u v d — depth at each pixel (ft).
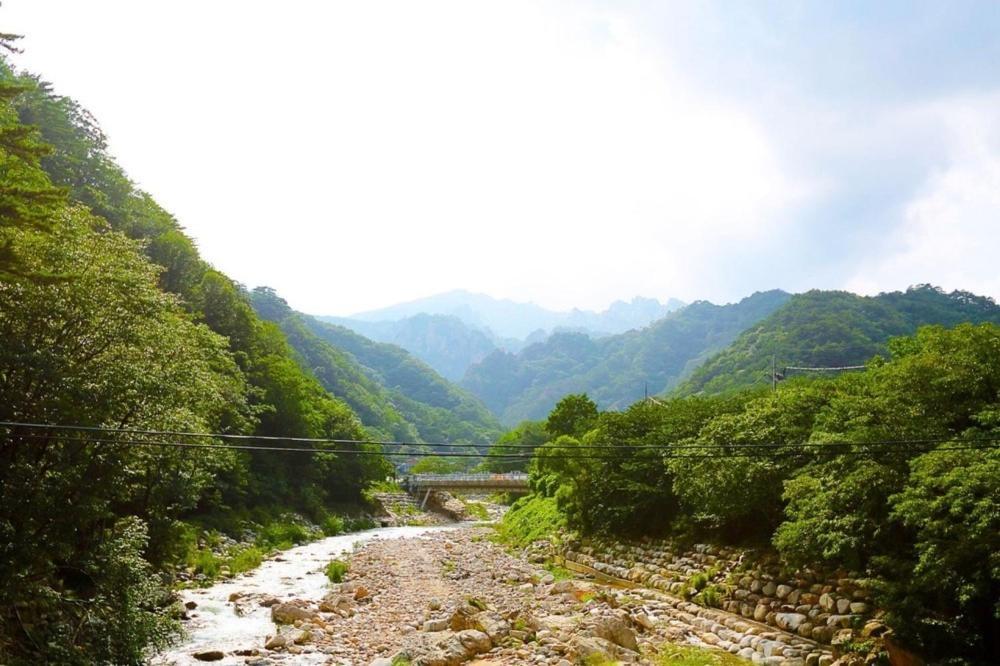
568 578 118.21
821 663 65.82
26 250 56.29
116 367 58.13
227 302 239.50
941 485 57.88
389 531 214.90
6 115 72.90
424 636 69.51
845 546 67.15
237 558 124.88
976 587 53.98
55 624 53.72
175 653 67.87
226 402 109.91
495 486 284.00
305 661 65.36
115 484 58.95
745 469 91.56
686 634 77.77
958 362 70.95
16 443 54.39
